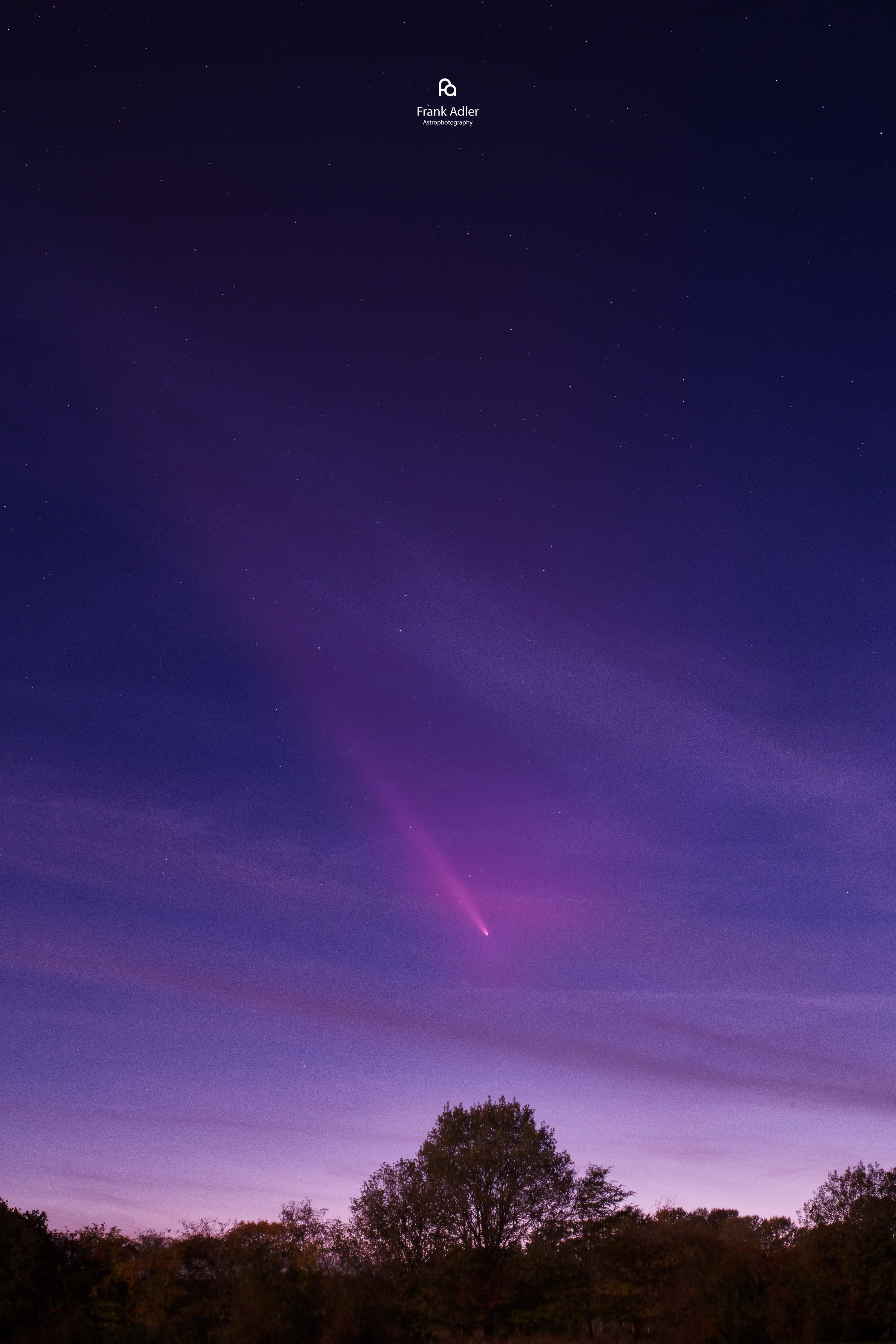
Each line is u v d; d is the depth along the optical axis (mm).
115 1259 46625
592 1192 46062
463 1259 44312
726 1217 66062
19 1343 41000
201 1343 41625
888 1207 41531
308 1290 43094
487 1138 47344
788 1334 39094
